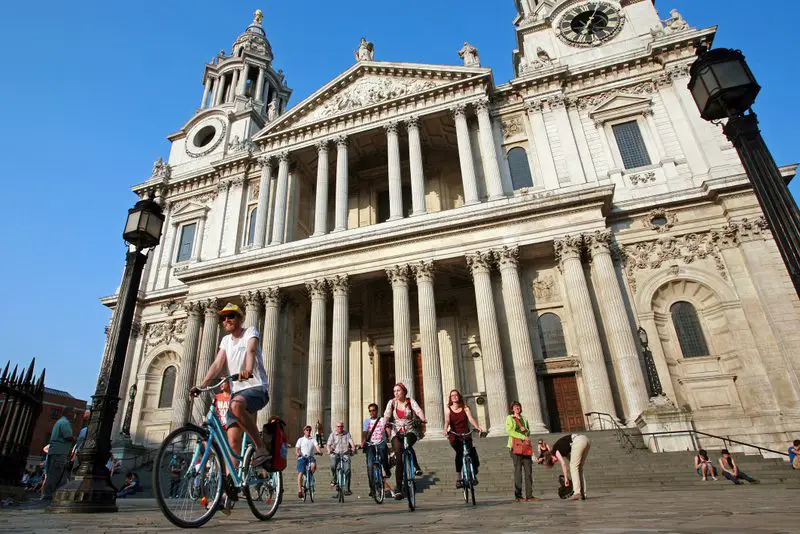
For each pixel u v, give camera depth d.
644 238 28.73
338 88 38.94
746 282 26.28
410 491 8.98
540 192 30.42
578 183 31.11
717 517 5.29
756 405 24.08
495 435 23.95
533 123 34.12
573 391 27.16
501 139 34.91
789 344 23.80
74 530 5.20
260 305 32.78
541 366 27.53
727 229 27.47
